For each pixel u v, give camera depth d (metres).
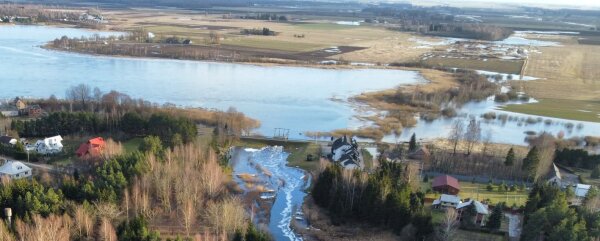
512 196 143.12
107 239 102.12
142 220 106.50
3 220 105.75
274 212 134.25
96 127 180.50
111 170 126.25
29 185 118.25
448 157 168.88
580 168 169.62
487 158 173.00
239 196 139.62
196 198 124.94
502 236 118.94
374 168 156.50
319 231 123.62
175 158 140.12
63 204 113.38
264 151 182.12
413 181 141.25
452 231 116.44
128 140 176.25
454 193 141.62
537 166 156.00
